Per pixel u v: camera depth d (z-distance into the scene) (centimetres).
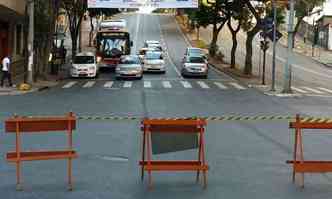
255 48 8338
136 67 4550
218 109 2614
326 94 3762
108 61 5291
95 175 1179
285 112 2547
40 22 4112
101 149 1482
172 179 1155
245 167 1284
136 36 9119
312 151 1523
